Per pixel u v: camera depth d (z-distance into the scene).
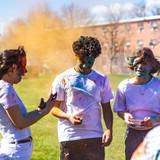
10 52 4.41
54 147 10.03
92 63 4.79
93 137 4.80
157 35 85.69
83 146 4.79
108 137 4.84
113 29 83.25
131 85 5.02
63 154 4.88
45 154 9.23
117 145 9.74
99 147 4.86
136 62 4.94
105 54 82.25
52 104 4.56
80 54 4.75
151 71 4.98
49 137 11.54
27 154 4.53
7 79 4.44
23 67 4.49
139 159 3.08
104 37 83.00
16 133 4.43
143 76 4.95
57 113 4.84
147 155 3.00
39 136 11.62
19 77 4.50
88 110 4.79
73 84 4.79
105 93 4.91
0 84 4.40
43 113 4.46
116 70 80.50
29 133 4.59
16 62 4.41
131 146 4.96
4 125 4.42
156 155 2.92
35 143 10.55
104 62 81.69
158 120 4.86
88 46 4.70
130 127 5.00
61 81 4.84
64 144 4.84
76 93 4.79
